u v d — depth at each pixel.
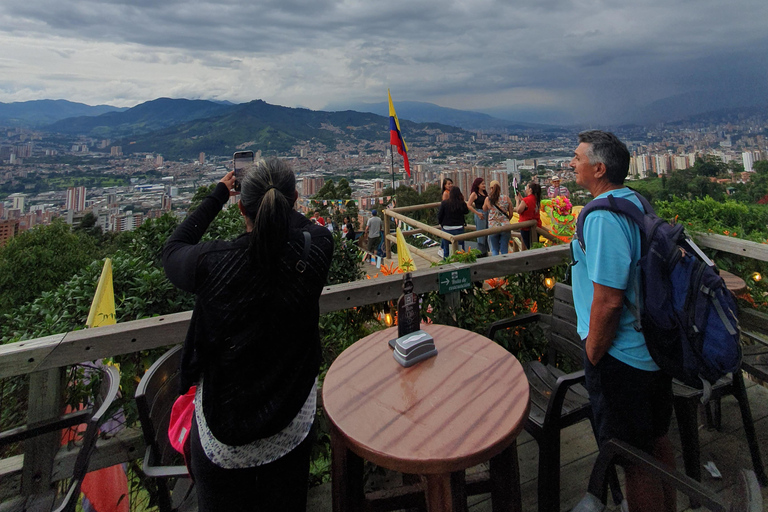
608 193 1.57
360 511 1.50
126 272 3.66
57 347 1.67
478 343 1.75
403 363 1.58
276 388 1.15
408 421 1.27
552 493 1.73
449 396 1.39
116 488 1.97
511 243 7.69
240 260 1.11
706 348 1.36
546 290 3.00
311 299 1.19
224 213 4.92
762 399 2.69
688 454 1.90
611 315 1.47
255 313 1.11
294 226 1.22
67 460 1.78
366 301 2.28
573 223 6.91
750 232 3.84
